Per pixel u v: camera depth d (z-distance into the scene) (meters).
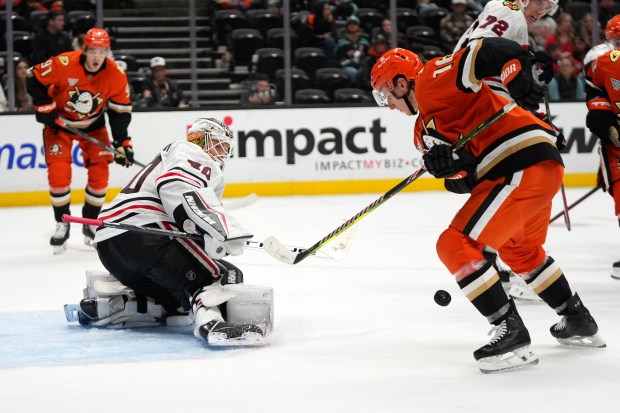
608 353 9.99
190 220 10.65
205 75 31.09
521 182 9.24
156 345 10.71
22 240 21.59
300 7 32.31
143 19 31.25
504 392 8.56
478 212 9.29
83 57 19.33
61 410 8.20
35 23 30.80
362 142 29.89
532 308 12.58
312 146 29.70
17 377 9.38
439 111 9.42
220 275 11.07
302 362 9.85
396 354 10.19
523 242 9.98
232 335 10.38
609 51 14.74
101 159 19.95
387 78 9.93
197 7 31.83
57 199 19.41
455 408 8.09
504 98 9.44
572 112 30.55
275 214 25.14
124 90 19.91
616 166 15.00
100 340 11.05
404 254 18.25
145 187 11.18
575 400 8.27
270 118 29.45
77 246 20.53
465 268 9.27
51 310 13.16
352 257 17.94
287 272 16.27
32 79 19.25
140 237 10.96
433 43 32.00
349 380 9.09
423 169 9.98
